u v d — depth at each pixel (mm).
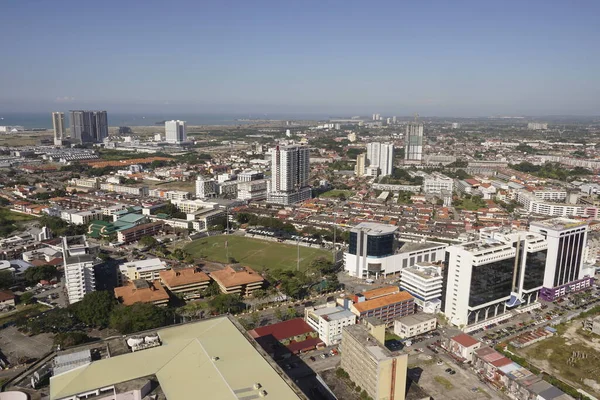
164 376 196750
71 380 192375
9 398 190125
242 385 188125
